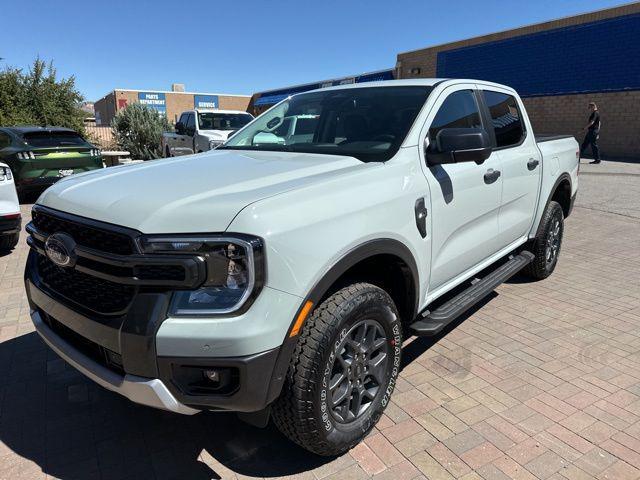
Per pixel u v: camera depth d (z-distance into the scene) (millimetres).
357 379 2543
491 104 4043
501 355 3625
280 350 2088
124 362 2084
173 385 2037
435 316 3211
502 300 4695
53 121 21125
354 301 2367
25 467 2521
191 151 13547
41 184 10078
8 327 4152
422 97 3311
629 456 2566
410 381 3281
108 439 2742
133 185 2469
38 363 3553
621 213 8500
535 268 5043
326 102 3684
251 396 2051
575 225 7844
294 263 2104
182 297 2020
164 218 2059
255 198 2135
